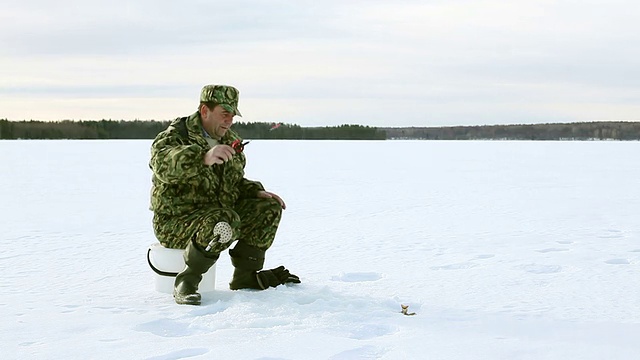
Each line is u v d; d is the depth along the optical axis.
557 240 6.93
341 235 7.55
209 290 4.51
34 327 3.61
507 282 4.80
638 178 17.77
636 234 7.35
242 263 4.61
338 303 4.10
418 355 3.09
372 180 17.56
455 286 4.69
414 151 43.78
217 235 4.21
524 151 43.09
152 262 4.58
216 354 3.09
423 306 4.07
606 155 35.44
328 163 27.45
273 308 3.96
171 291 4.53
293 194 13.42
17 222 9.12
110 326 3.61
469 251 6.30
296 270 5.41
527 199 12.07
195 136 4.44
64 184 15.99
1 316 3.88
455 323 3.67
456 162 28.23
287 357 3.06
